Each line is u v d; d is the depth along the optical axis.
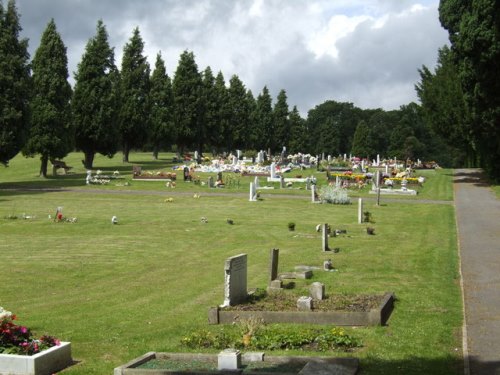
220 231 29.38
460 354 9.92
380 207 41.41
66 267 20.16
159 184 57.25
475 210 37.75
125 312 13.97
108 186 55.19
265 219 34.50
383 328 11.63
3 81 54.03
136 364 9.52
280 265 19.86
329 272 18.25
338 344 10.48
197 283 17.38
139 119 80.56
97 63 71.25
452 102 60.94
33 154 64.06
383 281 16.73
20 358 9.29
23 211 37.06
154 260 21.59
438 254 21.62
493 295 14.66
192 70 93.56
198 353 10.13
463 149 89.69
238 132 108.69
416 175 67.62
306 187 54.66
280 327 11.69
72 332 12.16
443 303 13.84
